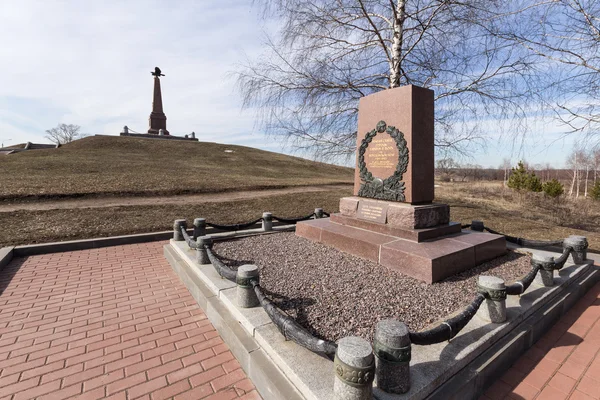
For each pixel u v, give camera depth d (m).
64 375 2.85
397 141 5.41
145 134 39.53
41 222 8.83
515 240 6.05
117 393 2.64
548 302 3.84
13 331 3.61
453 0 7.69
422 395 2.17
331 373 2.36
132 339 3.47
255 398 2.59
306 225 6.50
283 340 2.81
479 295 3.04
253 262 4.99
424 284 4.03
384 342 2.13
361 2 8.05
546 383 2.74
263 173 26.72
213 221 10.29
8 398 2.55
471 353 2.62
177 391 2.67
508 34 6.75
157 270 5.77
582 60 6.02
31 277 5.34
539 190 20.16
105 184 14.65
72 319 3.91
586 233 9.73
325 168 39.19
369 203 5.89
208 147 38.09
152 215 10.49
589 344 3.35
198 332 3.62
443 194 19.33
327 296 3.67
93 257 6.55
